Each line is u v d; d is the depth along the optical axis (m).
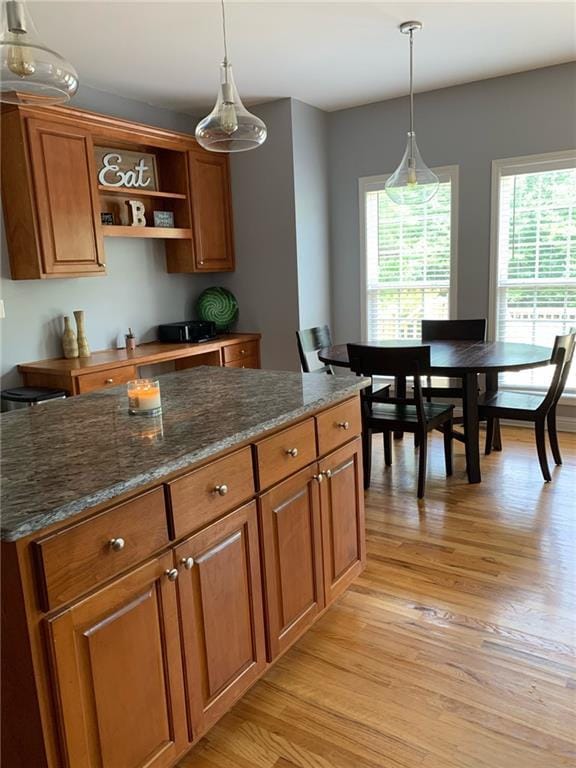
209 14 3.02
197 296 5.16
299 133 4.73
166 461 1.41
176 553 1.46
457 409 4.95
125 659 1.33
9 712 1.22
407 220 4.91
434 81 4.36
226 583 1.64
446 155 4.63
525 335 4.57
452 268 4.76
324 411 2.07
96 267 3.87
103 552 1.27
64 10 2.90
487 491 3.41
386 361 3.27
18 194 3.50
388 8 3.08
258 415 1.80
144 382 1.97
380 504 3.29
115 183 4.25
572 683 1.85
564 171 4.22
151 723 1.42
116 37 3.26
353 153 5.03
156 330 4.78
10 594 1.14
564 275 4.34
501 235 4.54
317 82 4.25
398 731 1.69
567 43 3.68
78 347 3.99
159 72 3.85
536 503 3.21
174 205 4.68
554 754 1.59
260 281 5.02
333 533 2.16
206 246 4.78
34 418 1.91
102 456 1.47
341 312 5.36
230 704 1.69
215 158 4.81
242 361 4.95
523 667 1.93
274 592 1.84
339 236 5.23
